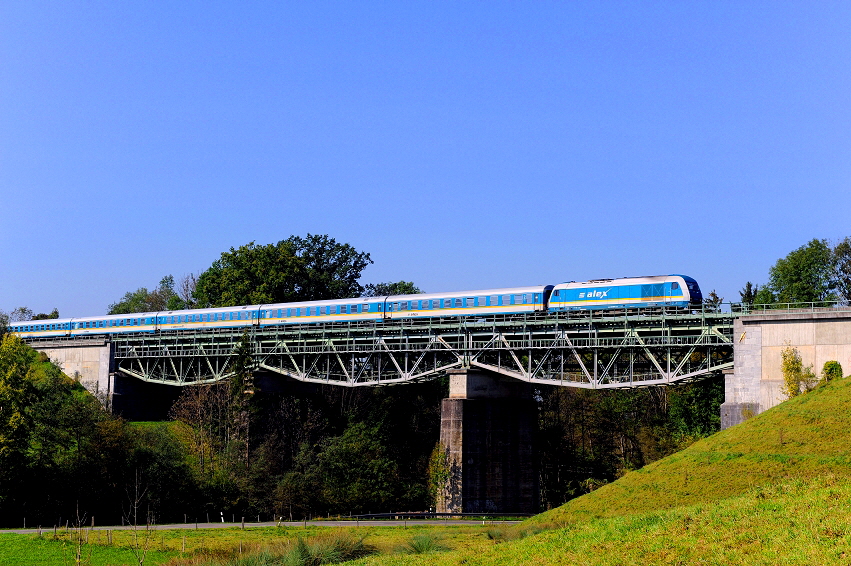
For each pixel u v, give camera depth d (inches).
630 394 5206.7
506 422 4318.4
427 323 4284.0
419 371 4416.8
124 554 2352.4
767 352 3277.6
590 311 3784.5
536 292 3951.8
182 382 5044.3
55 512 3481.8
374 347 4384.8
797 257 4889.3
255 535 2810.0
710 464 2618.1
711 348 3656.5
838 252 4968.0
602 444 5024.6
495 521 3440.0
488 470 4220.0
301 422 4936.0
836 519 1507.1
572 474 4709.6
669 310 3612.2
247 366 4709.6
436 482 4185.5
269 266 5816.9
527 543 1835.6
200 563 2089.1
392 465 4621.1
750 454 2593.5
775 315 3272.6
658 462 2785.4
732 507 1727.4
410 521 3449.8
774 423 2773.1
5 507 3366.1
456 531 2815.0
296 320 4717.0
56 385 4104.3
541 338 4067.4
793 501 1669.5
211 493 3934.5
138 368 5447.8
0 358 3555.6
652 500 2490.2
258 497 4104.3
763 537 1505.9
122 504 3663.9
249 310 4901.6
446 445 4217.5
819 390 2947.8
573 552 1662.2
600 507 2554.1
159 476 3801.7
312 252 6353.3
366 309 4471.0
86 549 2407.7
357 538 2468.0
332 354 4682.6
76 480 3636.8
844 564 1327.5
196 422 4645.7
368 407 5162.4
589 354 4089.6
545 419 5187.0
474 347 4158.5
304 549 2112.5
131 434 3991.1
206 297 6117.1
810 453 2501.2
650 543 1601.9
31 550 2374.5
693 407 4805.6
